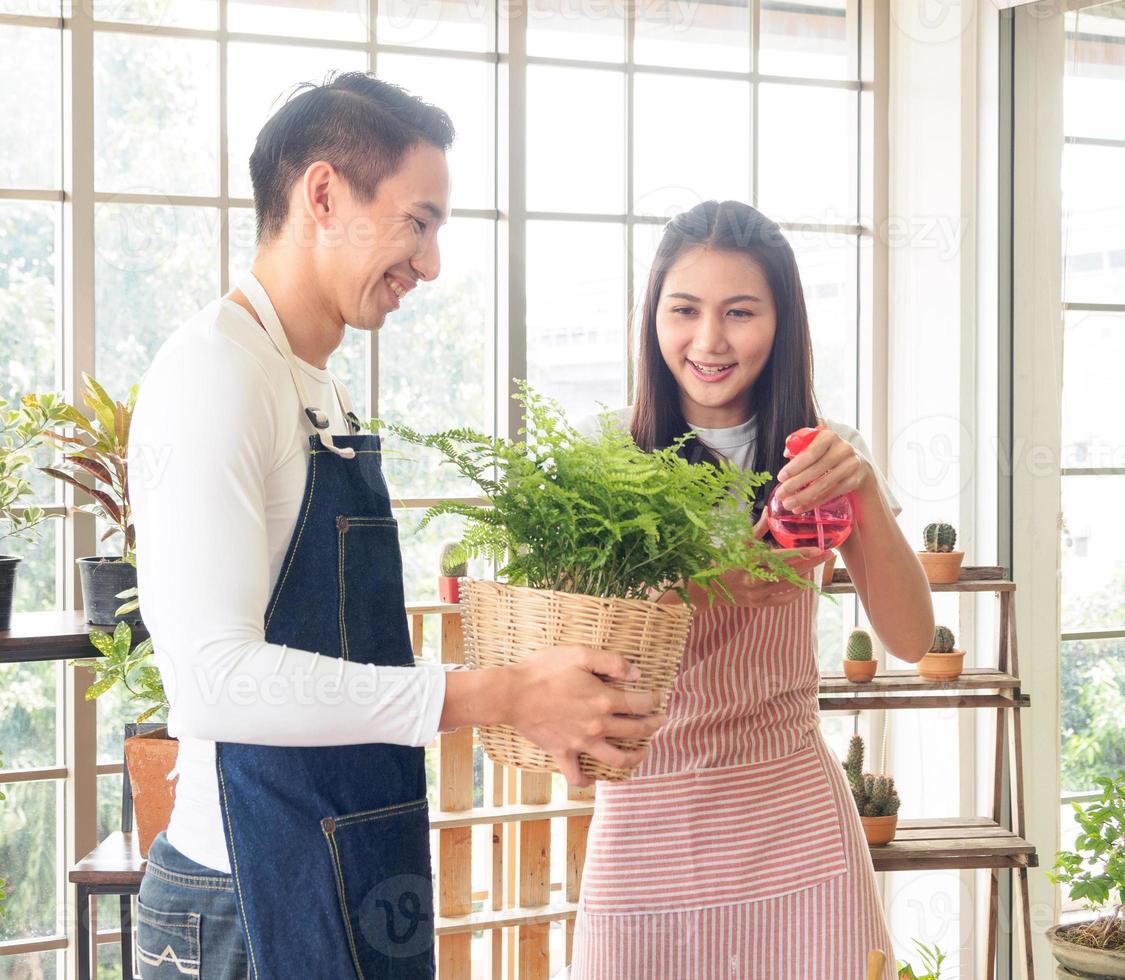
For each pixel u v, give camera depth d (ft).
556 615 3.57
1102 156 8.81
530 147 9.66
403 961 4.09
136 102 8.77
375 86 4.01
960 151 9.70
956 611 9.90
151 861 4.09
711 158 10.19
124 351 8.84
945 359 9.95
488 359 9.78
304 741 3.44
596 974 4.82
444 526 9.53
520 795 9.29
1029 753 9.50
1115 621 8.95
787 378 4.93
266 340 3.86
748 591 4.22
